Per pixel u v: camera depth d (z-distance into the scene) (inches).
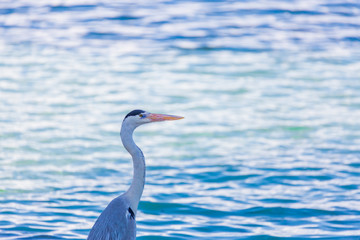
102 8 1390.3
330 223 417.1
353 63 987.9
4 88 837.8
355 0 1471.5
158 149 602.9
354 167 544.1
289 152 589.9
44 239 382.0
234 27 1222.3
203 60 1007.0
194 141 629.0
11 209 439.8
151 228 407.2
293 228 408.2
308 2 1451.8
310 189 489.1
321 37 1155.3
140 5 1421.0
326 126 677.3
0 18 1291.8
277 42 1121.4
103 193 480.4
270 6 1407.5
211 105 767.1
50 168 540.4
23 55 1031.0
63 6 1411.2
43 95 804.6
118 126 676.7
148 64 981.2
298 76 911.0
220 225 413.7
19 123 681.0
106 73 927.7
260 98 797.9
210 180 511.8
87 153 585.0
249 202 460.1
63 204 453.7
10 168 537.6
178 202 458.3
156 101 783.7
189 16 1311.5
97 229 310.8
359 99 789.2
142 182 333.7
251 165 551.2
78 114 721.6
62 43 1111.0
